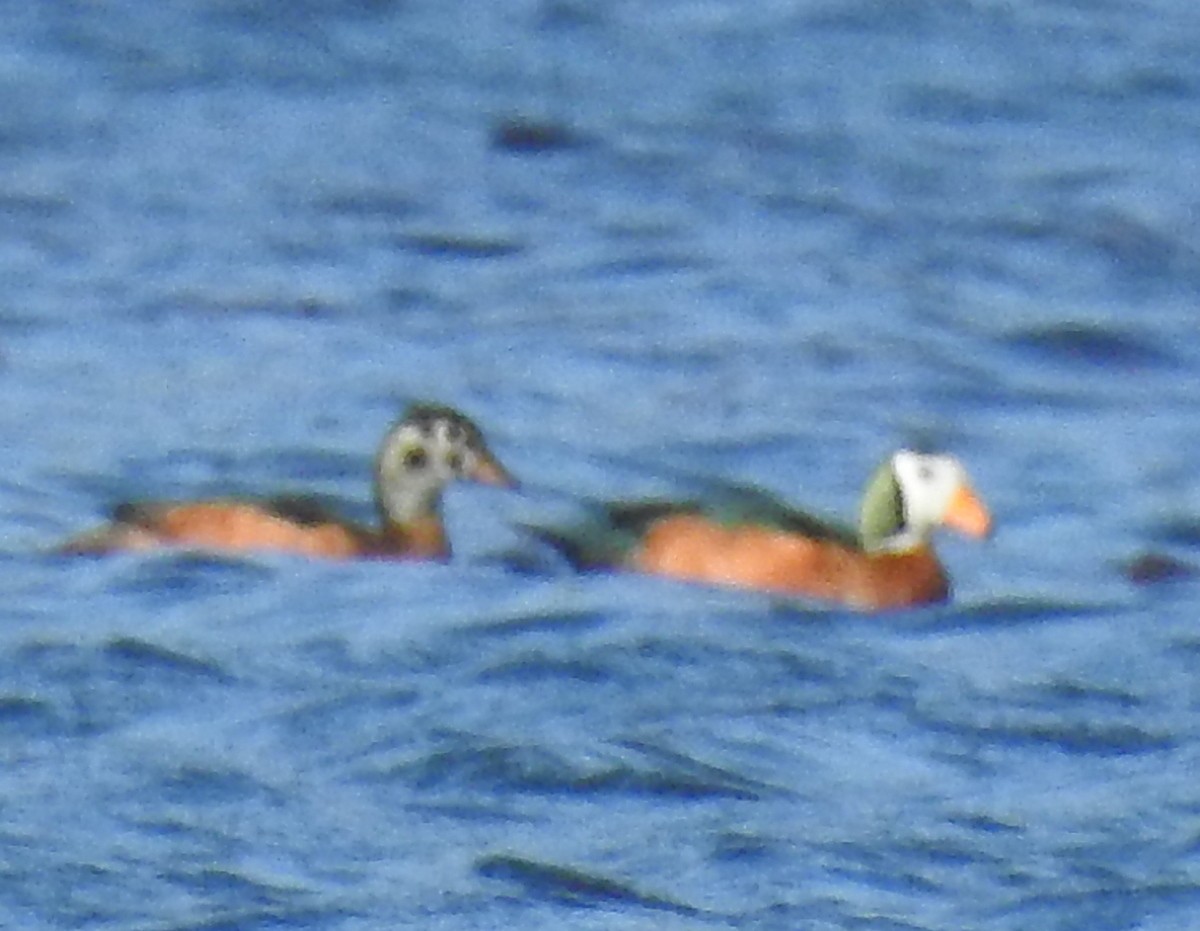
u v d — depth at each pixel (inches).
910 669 865.5
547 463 1043.9
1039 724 832.3
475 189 1323.8
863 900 737.6
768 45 1471.5
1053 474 1055.0
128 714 816.9
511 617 880.9
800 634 887.1
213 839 755.4
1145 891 741.9
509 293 1224.2
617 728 817.5
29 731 804.6
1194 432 1103.6
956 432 1099.9
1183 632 898.1
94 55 1430.9
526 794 782.5
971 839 767.1
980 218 1310.3
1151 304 1230.9
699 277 1245.1
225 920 719.1
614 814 776.3
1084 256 1273.4
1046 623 906.7
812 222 1302.9
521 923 722.8
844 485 1048.8
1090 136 1391.5
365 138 1368.1
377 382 1121.4
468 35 1473.9
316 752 801.6
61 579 897.5
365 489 1023.0
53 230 1261.1
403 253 1257.4
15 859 743.1
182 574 898.1
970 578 940.6
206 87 1408.7
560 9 1496.1
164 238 1257.4
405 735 808.3
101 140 1353.3
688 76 1441.9
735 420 1098.1
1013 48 1471.5
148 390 1103.0
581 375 1141.1
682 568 914.1
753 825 770.2
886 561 920.9
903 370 1152.8
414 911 725.9
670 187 1334.9
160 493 1003.9
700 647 868.0
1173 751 816.3
